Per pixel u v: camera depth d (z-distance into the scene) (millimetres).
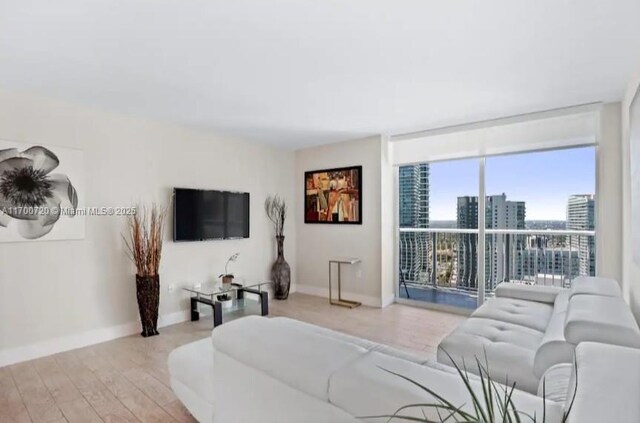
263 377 1285
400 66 2395
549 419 823
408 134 4348
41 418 2076
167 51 2176
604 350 1021
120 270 3457
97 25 1861
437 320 3957
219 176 4344
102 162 3336
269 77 2578
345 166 4797
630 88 2562
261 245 4867
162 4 1677
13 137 2822
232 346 1394
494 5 1692
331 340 1319
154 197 3721
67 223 3107
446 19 1816
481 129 3914
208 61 2318
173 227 3863
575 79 2607
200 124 3904
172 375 2012
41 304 2975
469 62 2332
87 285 3238
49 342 3010
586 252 3570
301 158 5309
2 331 2785
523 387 1808
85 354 3008
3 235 2781
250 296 4656
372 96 2996
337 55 2236
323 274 5062
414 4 1687
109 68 2418
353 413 1017
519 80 2635
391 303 4684
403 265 4848
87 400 2270
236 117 3631
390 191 4672
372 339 3385
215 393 1538
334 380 1066
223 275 4129
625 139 2844
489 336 2193
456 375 1060
